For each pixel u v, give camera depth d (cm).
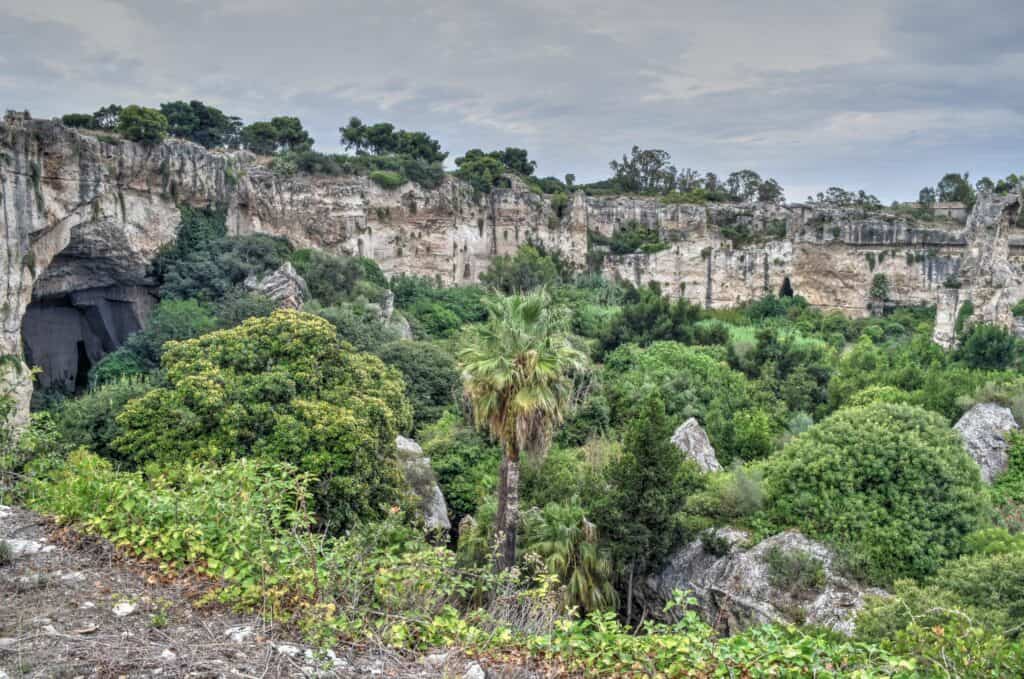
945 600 1542
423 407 4212
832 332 8069
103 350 5634
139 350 4734
